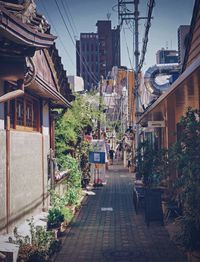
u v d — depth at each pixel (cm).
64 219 979
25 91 862
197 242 634
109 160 3484
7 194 698
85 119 1670
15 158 764
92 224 1045
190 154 627
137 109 2031
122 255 753
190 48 1080
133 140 2638
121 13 1673
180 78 579
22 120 884
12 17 435
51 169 1125
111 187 1900
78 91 1684
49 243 725
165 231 941
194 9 970
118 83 3966
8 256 536
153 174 1118
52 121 1270
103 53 10319
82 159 1777
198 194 589
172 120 1149
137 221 1075
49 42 536
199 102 836
